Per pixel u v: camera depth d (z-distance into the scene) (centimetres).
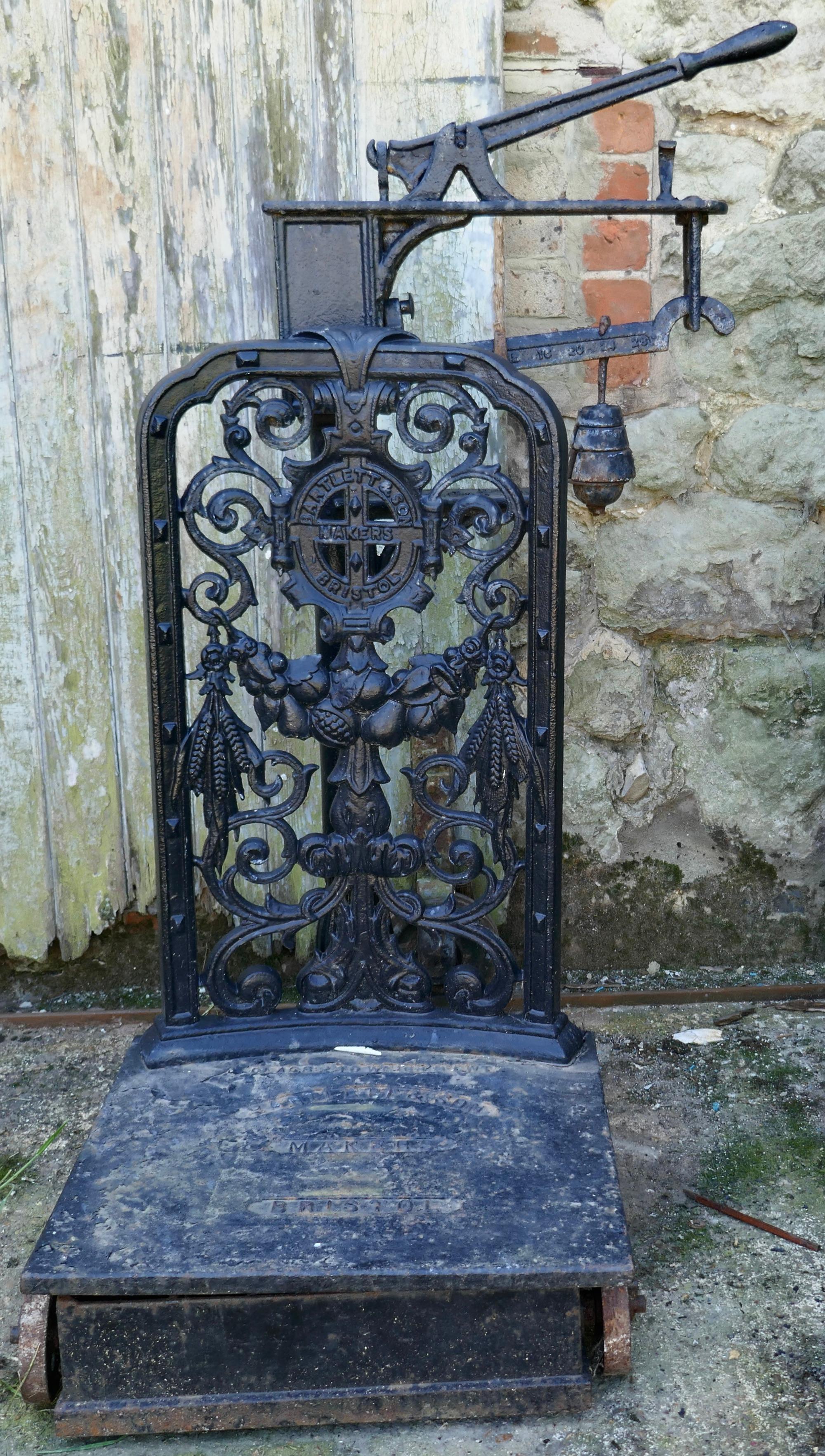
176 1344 147
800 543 228
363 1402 148
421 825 233
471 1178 158
